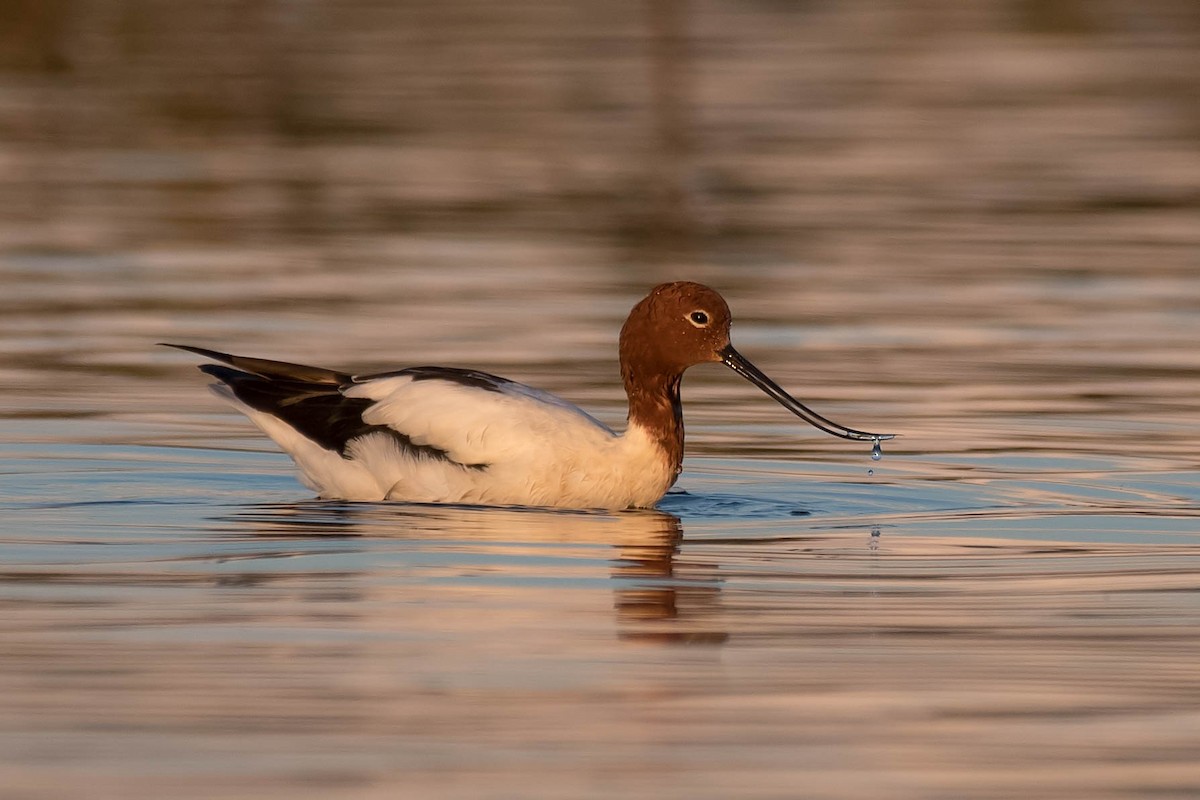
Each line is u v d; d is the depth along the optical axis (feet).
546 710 29.09
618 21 157.28
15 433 50.98
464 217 87.20
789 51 142.00
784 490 46.75
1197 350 63.05
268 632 33.24
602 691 30.01
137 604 34.99
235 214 86.89
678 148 105.60
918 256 79.36
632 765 26.73
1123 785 26.17
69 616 34.14
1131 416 54.39
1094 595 36.45
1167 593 36.55
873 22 157.79
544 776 26.30
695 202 91.20
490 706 29.22
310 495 45.80
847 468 48.83
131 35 139.85
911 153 104.68
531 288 72.02
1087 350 62.95
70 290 70.74
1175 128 112.16
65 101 116.37
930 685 30.50
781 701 29.68
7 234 81.25
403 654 31.91
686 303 44.91
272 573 37.60
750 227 85.40
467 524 42.65
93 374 58.23
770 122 114.01
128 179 94.89
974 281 74.54
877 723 28.58
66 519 42.29
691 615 34.83
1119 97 122.83
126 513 43.04
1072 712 29.25
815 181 96.68
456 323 65.57
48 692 29.63
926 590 36.83
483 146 105.40
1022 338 64.90
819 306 69.97
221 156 101.60
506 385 46.52
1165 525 42.78
